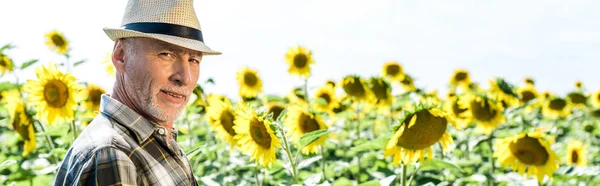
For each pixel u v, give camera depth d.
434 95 10.03
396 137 3.69
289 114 5.15
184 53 2.54
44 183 4.25
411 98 7.32
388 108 7.38
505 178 4.69
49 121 4.70
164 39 2.48
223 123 4.93
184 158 2.74
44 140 5.49
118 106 2.50
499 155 4.77
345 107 7.50
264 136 3.93
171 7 2.54
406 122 3.71
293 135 5.10
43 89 4.68
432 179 4.10
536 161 4.62
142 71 2.50
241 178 5.84
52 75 4.71
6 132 6.18
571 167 4.60
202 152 5.18
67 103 4.75
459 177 5.50
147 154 2.45
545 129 4.97
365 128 8.54
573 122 11.01
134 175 2.34
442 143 3.78
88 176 2.30
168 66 2.52
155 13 2.53
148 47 2.50
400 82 9.30
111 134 2.40
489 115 6.09
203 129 7.13
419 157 3.74
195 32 2.57
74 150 2.38
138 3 2.56
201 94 6.14
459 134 6.29
